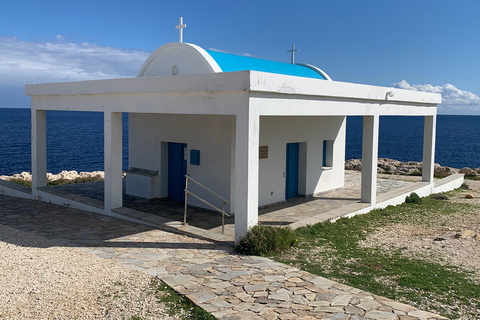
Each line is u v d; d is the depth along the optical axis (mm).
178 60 11602
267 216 11633
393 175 20969
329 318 5324
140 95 10297
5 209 12547
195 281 6559
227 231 9938
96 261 7602
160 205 12844
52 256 7859
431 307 5809
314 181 14531
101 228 10219
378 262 7750
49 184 17812
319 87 9570
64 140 72062
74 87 12000
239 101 8078
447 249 8500
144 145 14023
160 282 6551
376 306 5695
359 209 11875
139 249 8430
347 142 87438
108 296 6020
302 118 13781
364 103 11641
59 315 5418
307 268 7379
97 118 181250
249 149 8070
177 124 12820
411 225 10906
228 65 11227
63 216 11617
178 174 13367
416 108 14477
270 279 6652
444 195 15758
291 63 16203
